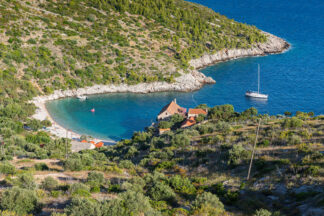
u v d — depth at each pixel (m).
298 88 150.25
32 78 139.00
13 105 105.00
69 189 32.97
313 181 31.53
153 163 53.91
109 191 34.84
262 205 30.23
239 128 66.56
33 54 146.62
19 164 50.56
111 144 103.00
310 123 59.16
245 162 43.62
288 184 32.66
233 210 30.14
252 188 34.47
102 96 146.75
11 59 139.88
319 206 25.70
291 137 48.25
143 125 119.38
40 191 31.56
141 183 39.25
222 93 150.50
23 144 70.12
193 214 27.62
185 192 36.09
